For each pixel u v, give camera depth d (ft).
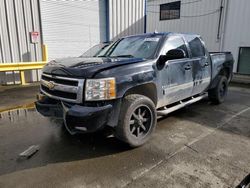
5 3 27.48
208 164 9.48
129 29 41.83
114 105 9.96
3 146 11.33
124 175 8.77
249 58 37.45
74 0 33.68
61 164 9.63
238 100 21.11
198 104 19.33
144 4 43.60
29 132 13.12
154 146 11.23
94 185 8.18
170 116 15.92
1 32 27.78
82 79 9.52
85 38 36.19
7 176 8.77
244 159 9.89
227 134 12.73
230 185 8.05
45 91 11.46
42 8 30.45
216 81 18.34
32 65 29.17
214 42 42.52
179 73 13.34
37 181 8.45
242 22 37.50
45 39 31.55
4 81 28.73
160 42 12.77
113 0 38.06
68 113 9.55
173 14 49.75
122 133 10.36
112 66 10.07
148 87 11.57
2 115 16.46
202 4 43.52
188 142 11.67
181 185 8.09
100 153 10.56
